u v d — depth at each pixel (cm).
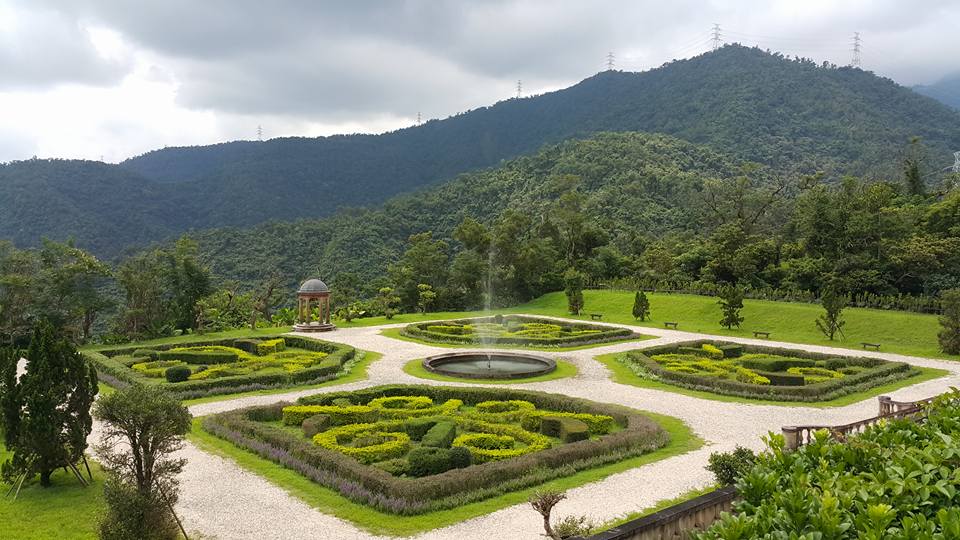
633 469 1767
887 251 5512
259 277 9262
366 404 2588
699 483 1650
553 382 3064
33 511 1478
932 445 823
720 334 4844
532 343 4262
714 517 1073
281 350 4028
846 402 2661
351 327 5369
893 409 2339
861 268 5594
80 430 1653
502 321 5731
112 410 1277
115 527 1207
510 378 3134
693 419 2355
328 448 1861
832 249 5947
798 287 5931
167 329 4941
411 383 2994
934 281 5269
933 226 5828
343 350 3700
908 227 5738
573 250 8500
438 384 2959
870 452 829
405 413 2330
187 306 5231
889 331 4525
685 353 3822
